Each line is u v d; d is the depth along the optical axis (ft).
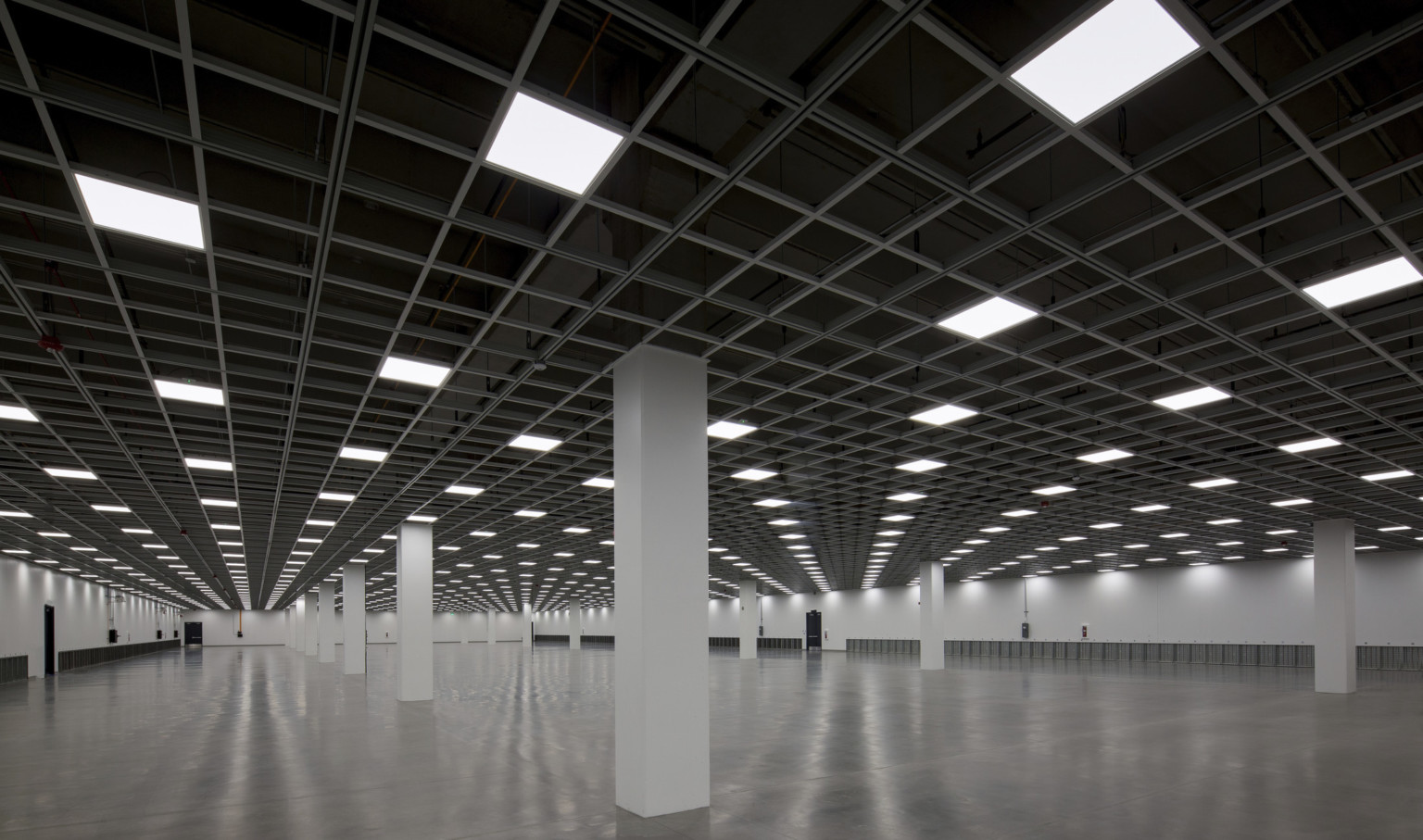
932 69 16.30
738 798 31.32
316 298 24.71
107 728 57.52
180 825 28.40
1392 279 24.57
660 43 15.69
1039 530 90.22
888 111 17.34
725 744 46.11
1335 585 79.00
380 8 14.08
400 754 43.70
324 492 60.90
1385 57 16.01
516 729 53.88
